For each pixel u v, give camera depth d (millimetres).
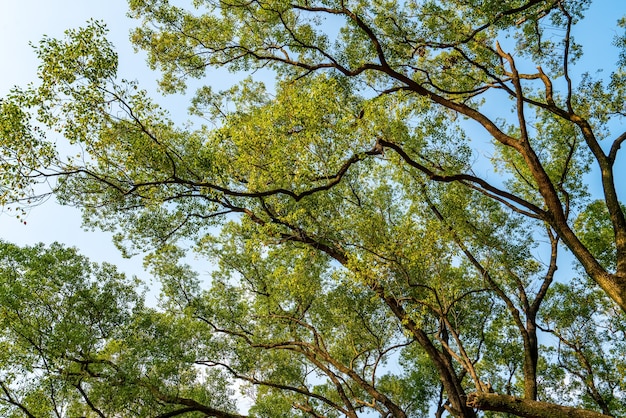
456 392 12023
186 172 12375
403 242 12008
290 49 15461
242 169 13016
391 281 12305
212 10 15906
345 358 17203
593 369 17406
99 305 13055
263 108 14672
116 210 13172
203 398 15484
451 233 12641
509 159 16609
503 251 14703
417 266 12258
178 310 16906
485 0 12117
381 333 16531
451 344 16516
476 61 14664
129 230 14828
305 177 12055
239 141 12297
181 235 14953
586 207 17844
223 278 17422
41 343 11656
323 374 17953
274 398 17016
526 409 10234
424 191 14297
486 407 10594
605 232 17500
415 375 18500
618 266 10734
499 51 12930
